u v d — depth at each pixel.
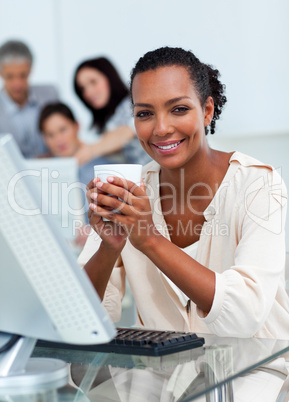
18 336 0.78
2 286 0.73
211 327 1.07
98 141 2.88
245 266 1.10
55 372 0.79
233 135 2.76
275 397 0.85
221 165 1.30
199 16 2.71
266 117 2.68
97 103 2.86
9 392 0.74
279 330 1.26
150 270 1.29
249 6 2.65
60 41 2.86
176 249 1.06
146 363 0.85
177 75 1.15
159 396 0.71
